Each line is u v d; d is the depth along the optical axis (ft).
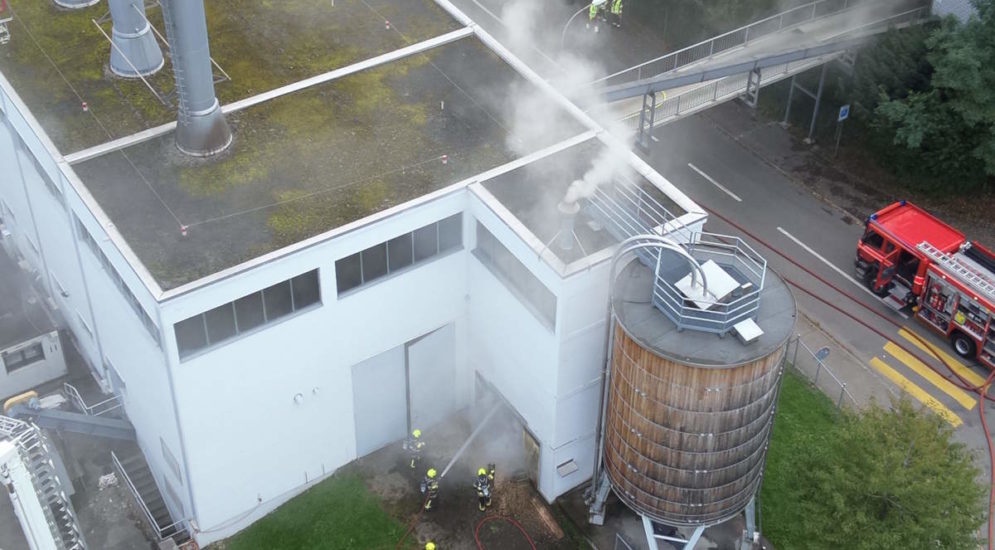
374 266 108.78
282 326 105.09
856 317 140.97
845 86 162.91
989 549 116.06
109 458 125.39
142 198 107.65
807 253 149.69
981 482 121.90
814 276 146.51
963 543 100.27
